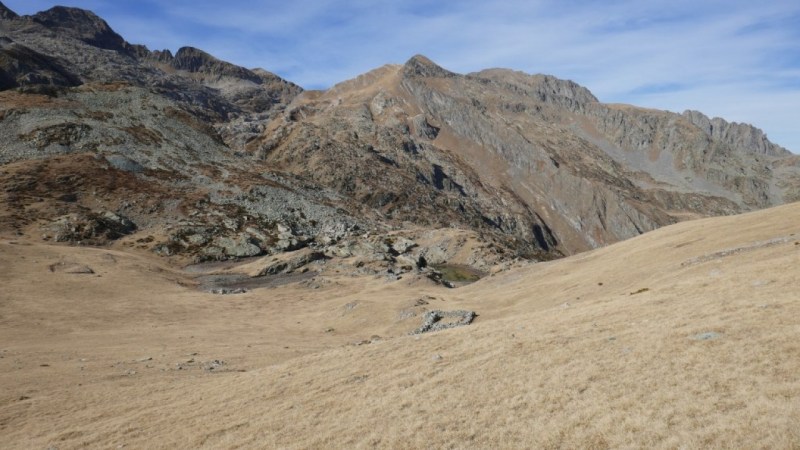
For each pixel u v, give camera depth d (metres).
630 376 22.64
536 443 19.17
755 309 26.75
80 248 127.75
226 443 26.59
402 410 25.78
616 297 44.97
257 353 59.94
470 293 92.00
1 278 94.62
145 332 74.69
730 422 16.44
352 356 40.84
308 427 26.58
